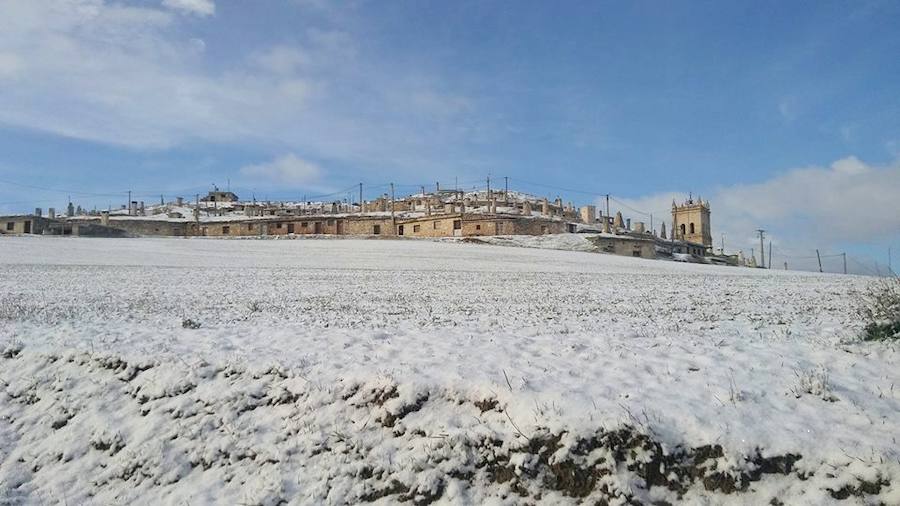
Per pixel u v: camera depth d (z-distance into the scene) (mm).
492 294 24875
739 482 6559
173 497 7953
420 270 42062
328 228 97312
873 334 10977
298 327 14344
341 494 7484
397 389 8945
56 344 12836
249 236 90750
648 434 7102
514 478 7168
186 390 10203
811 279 36469
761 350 10305
